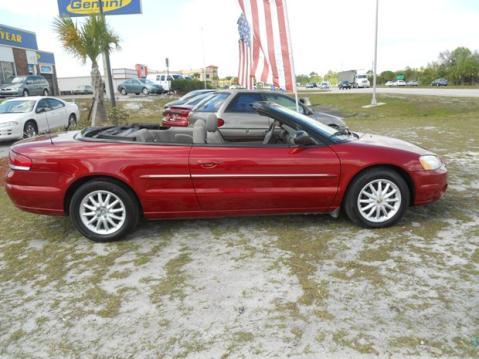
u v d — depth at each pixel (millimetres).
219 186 4062
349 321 2695
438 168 4277
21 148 4164
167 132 4898
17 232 4609
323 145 4184
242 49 9766
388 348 2422
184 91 39031
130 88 35062
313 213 4312
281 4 5855
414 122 15320
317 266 3463
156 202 4070
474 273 3242
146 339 2621
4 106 13133
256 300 2992
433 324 2629
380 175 4121
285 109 4652
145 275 3447
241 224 4508
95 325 2795
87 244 4160
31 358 2516
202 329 2689
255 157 4035
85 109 21344
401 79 88500
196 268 3525
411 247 3760
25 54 36188
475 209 4754
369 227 4230
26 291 3295
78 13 22125
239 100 7801
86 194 4055
